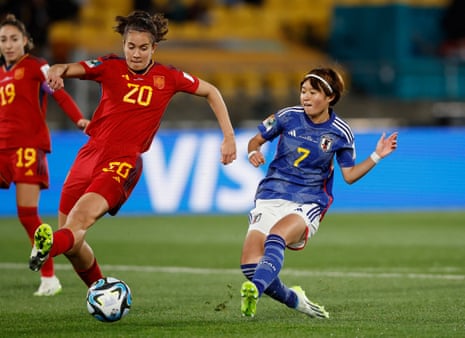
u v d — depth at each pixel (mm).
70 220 19766
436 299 25484
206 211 57375
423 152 60688
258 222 20953
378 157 20828
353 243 42000
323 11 83188
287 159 21250
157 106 21453
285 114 21406
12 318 22031
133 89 21250
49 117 61969
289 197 20984
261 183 21594
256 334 19406
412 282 29469
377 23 77062
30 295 26719
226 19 79125
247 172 57656
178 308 23781
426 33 78812
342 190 59500
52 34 72000
